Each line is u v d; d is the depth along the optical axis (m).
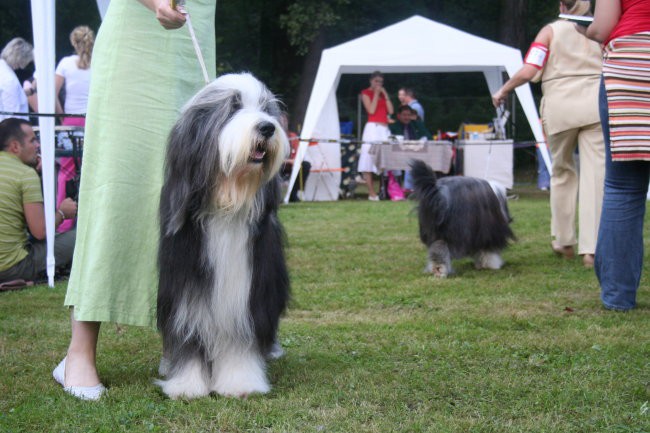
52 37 5.38
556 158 6.15
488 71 14.48
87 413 2.78
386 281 5.55
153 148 3.07
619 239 4.39
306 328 4.09
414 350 3.65
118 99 3.03
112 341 3.83
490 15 24.14
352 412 2.79
